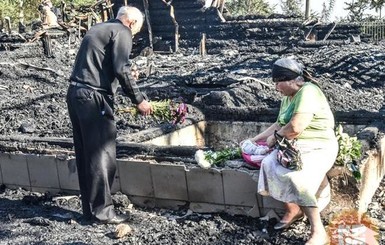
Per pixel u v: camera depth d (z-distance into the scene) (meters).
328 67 11.58
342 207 4.79
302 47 20.11
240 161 5.19
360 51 13.39
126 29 4.99
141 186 5.54
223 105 8.12
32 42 18.34
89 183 5.14
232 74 11.33
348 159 4.75
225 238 4.73
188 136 7.58
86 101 4.98
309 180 4.33
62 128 8.10
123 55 4.93
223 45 21.55
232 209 5.16
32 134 7.69
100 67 5.01
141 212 5.43
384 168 6.05
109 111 5.09
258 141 5.09
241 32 21.56
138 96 5.07
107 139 5.11
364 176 5.10
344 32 20.66
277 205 4.94
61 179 5.99
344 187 4.77
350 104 8.59
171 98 9.48
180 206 5.41
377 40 20.58
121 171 5.59
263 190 4.54
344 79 10.59
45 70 14.69
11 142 6.42
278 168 4.39
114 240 4.81
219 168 5.15
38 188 6.15
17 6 34.38
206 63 16.08
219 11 22.38
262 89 8.96
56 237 4.91
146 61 17.58
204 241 4.70
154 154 5.72
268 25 21.17
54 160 5.97
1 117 8.80
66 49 19.36
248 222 5.01
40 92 12.41
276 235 4.72
